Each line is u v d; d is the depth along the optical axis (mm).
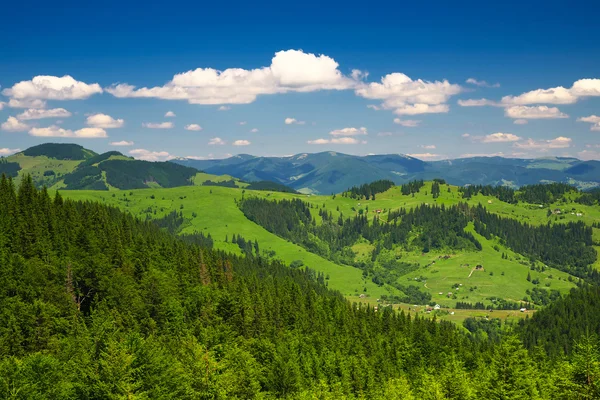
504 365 87875
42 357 75312
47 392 69375
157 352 77875
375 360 155250
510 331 97125
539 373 114625
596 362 77812
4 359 79562
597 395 75688
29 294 109062
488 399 86312
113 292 126875
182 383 77188
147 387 71438
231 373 90812
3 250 127812
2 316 96938
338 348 159375
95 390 67625
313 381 122125
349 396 121750
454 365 123125
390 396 112438
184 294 156750
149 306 130000
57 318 106375
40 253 137750
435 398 94812
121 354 70312
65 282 124438
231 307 152625
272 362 122688
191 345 97188
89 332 94250
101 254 147125
